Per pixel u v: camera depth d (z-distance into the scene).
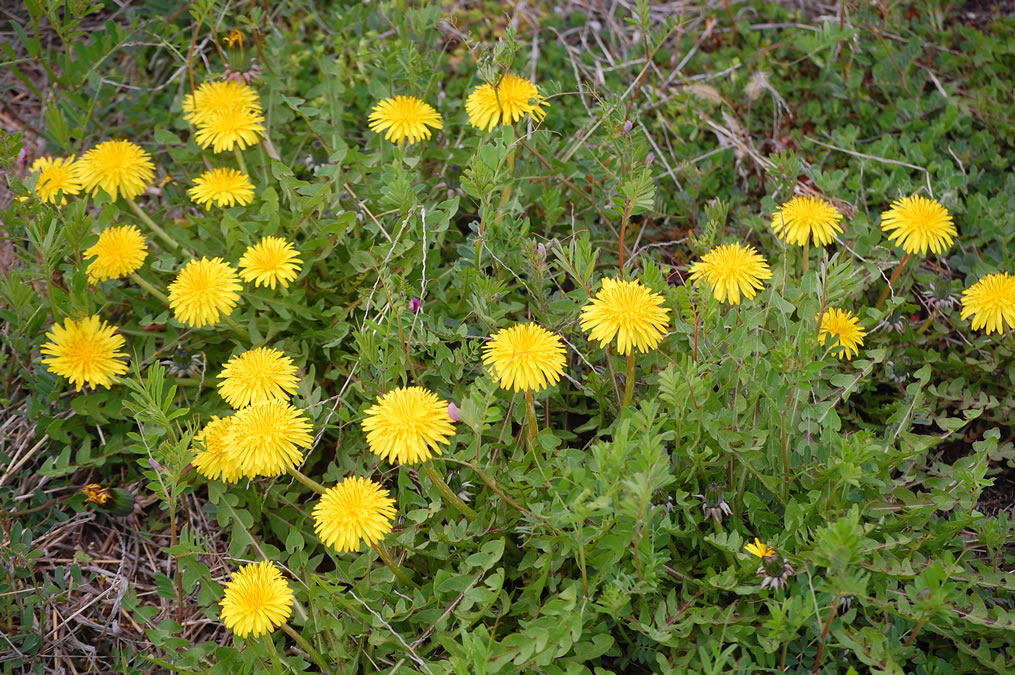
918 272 0.84
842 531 0.65
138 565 0.78
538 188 0.85
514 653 0.68
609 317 0.70
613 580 0.69
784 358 0.71
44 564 0.78
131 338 0.81
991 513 0.79
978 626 0.70
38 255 0.83
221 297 0.75
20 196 0.78
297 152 0.87
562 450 0.73
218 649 0.71
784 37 0.97
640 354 0.78
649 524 0.69
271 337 0.79
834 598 0.66
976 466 0.72
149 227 0.83
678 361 0.76
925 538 0.71
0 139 0.78
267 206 0.80
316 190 0.80
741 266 0.74
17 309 0.79
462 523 0.72
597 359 0.79
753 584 0.70
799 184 0.89
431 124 0.81
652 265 0.75
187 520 0.79
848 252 0.83
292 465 0.71
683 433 0.72
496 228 0.80
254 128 0.81
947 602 0.69
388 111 0.81
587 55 0.96
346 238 0.81
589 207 0.86
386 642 0.71
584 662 0.72
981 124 0.92
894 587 0.70
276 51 0.88
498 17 0.98
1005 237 0.84
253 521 0.76
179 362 0.80
